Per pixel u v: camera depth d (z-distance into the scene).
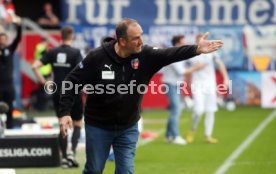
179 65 47.91
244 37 79.81
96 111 24.83
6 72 46.19
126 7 80.00
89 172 25.25
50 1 86.88
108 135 25.03
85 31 79.56
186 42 79.56
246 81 79.56
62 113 24.78
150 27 79.81
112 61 24.27
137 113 25.25
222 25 79.94
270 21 80.00
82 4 79.62
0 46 46.25
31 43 78.50
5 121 46.75
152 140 51.78
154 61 24.33
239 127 59.34
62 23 79.56
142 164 39.53
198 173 36.16
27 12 87.81
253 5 79.94
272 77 79.12
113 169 37.31
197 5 79.81
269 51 79.88
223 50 79.81
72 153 38.25
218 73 79.56
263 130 56.88
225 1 79.94
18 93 74.81
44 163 38.44
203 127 60.75
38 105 75.75
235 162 39.94
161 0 79.69
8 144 38.38
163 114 73.31
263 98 79.38
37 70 39.28
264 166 38.31
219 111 75.00
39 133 39.72
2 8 61.38
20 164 38.41
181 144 48.91
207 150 45.50
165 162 40.25
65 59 38.56
